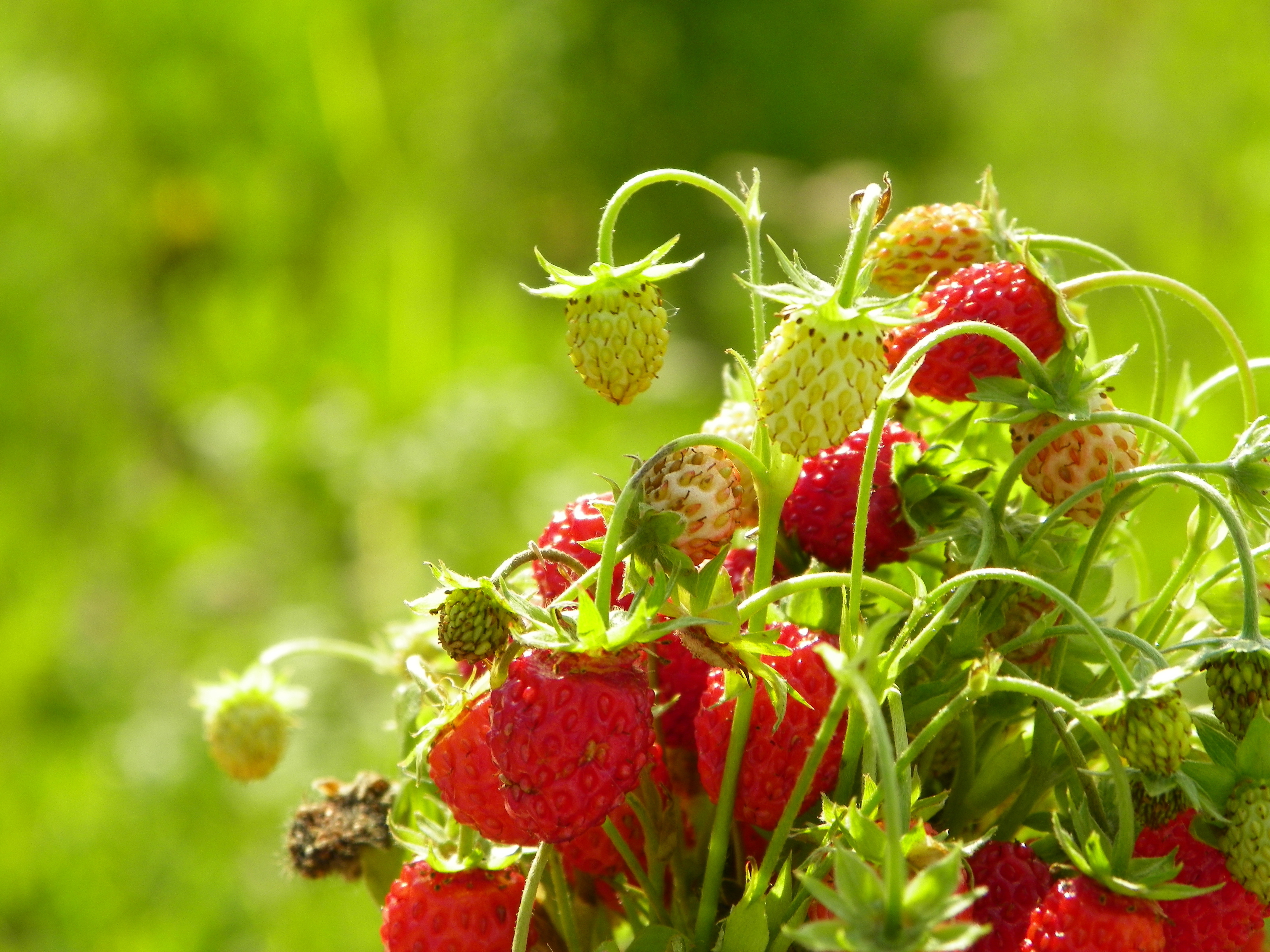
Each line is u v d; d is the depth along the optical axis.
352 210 1.52
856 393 0.27
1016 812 0.29
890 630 0.29
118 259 1.51
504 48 1.74
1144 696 0.27
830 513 0.30
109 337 1.42
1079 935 0.27
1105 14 1.50
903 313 0.30
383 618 1.12
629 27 1.81
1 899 0.86
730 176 1.70
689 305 1.58
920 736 0.27
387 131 1.54
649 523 0.27
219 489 1.28
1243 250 1.06
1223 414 0.83
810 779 0.27
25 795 0.93
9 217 1.41
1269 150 1.20
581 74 1.79
